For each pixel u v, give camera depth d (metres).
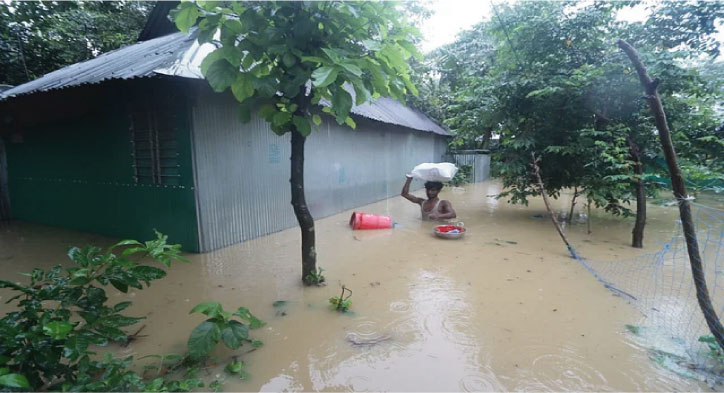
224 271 4.43
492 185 15.30
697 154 6.15
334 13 2.98
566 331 3.01
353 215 6.88
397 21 3.16
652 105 2.66
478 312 3.35
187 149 4.88
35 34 10.76
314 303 3.54
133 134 5.43
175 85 4.50
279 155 6.41
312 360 2.61
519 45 7.34
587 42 6.58
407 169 12.34
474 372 2.48
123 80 4.19
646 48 6.03
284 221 6.61
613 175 5.98
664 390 2.29
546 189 7.50
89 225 6.44
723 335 2.56
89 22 11.44
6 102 5.73
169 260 2.46
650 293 3.78
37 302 2.10
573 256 5.08
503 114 7.35
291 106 3.24
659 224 7.35
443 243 5.80
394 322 3.16
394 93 3.27
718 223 7.13
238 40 2.99
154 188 5.31
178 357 2.51
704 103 6.27
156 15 8.41
